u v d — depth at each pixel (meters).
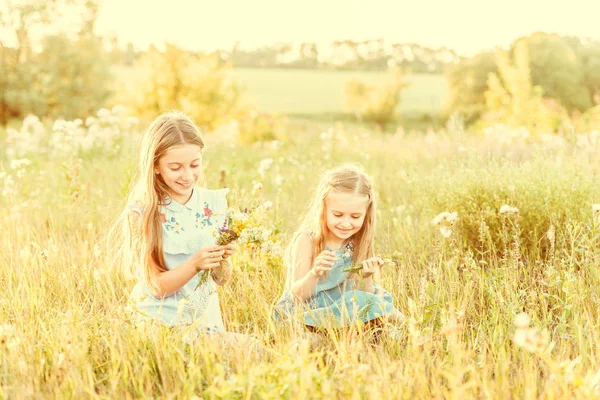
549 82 49.16
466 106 51.44
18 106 39.22
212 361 2.94
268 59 117.94
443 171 6.51
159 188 3.77
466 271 4.11
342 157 9.46
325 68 115.69
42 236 5.58
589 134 7.70
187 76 29.88
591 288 3.89
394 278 4.30
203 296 3.76
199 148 3.70
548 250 4.66
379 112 58.69
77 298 4.09
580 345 3.05
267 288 4.20
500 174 5.48
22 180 7.15
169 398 2.68
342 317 3.44
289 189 7.71
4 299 3.99
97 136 9.98
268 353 3.22
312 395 2.51
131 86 30.59
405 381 2.76
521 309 3.70
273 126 28.62
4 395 2.75
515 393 2.73
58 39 39.88
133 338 3.18
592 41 54.38
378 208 6.61
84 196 6.32
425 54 112.56
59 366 2.90
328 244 4.01
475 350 3.29
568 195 4.94
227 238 3.61
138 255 3.70
